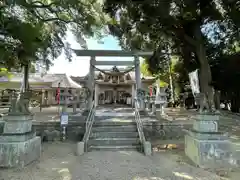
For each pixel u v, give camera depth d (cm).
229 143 462
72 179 380
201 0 746
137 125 705
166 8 683
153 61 1361
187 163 483
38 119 823
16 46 577
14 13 631
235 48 1141
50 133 746
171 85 1730
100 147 604
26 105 498
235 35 995
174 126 775
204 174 410
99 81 1437
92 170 429
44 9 912
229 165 454
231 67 1066
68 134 755
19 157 442
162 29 883
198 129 490
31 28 597
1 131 560
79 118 814
